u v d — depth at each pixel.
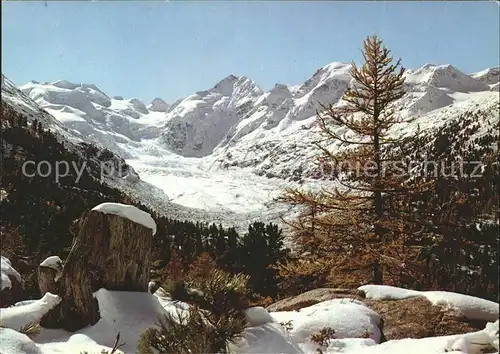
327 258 13.18
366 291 7.95
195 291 6.44
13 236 13.98
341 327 6.32
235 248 28.66
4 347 4.55
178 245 47.03
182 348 4.93
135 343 5.75
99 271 6.60
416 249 12.95
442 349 4.61
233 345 5.43
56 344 5.52
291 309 8.07
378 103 12.99
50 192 53.75
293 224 13.41
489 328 4.27
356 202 13.15
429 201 12.78
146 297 6.56
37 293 9.45
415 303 7.18
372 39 12.37
